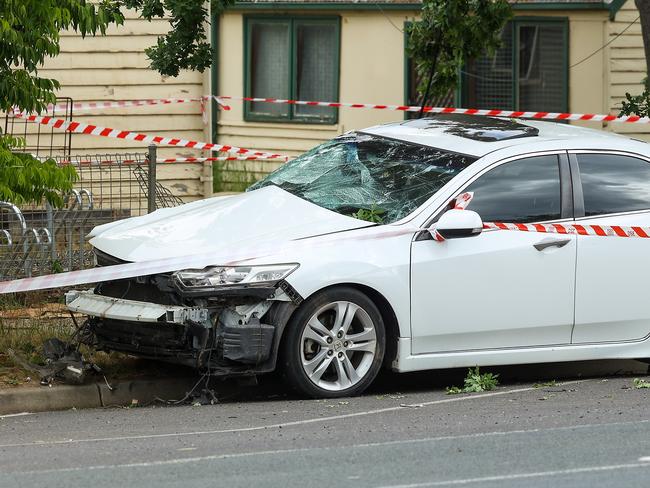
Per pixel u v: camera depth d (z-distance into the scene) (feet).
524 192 35.63
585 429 29.63
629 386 36.09
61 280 33.81
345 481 25.02
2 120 63.16
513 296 35.09
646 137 78.95
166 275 32.71
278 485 24.72
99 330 34.60
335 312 33.50
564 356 36.22
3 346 36.99
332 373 34.35
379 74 78.69
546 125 39.34
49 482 25.08
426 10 57.62
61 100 65.31
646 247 36.58
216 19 80.64
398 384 37.24
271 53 80.79
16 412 33.27
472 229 34.09
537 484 24.79
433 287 34.24
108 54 65.77
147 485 24.77
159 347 32.94
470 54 58.44
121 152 66.44
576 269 35.78
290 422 30.81
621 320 36.55
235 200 36.35
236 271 32.32
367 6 78.13
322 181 36.78
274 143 80.94
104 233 35.76
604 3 77.51
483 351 35.32
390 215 34.60
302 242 33.22
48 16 36.29
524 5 77.66
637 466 26.11
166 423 31.07
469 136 37.32
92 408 33.94
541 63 78.69
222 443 28.45
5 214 45.11
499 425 30.17
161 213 37.32
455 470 25.84
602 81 78.59
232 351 32.37
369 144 38.19
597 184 36.58
